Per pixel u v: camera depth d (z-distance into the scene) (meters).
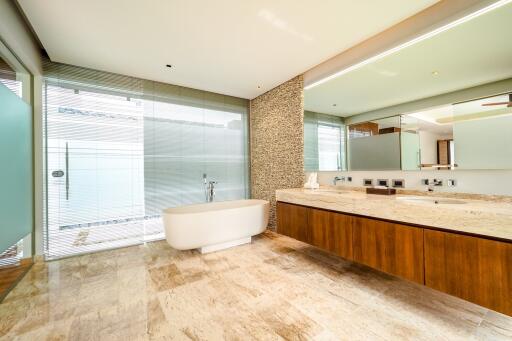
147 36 2.26
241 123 4.34
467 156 1.89
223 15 1.96
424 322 1.55
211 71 3.10
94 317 1.64
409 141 2.27
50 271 2.41
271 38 2.32
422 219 1.58
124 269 2.45
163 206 3.46
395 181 2.39
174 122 3.58
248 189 4.41
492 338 1.39
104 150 3.05
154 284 2.12
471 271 1.34
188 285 2.10
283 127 3.63
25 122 2.46
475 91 1.84
